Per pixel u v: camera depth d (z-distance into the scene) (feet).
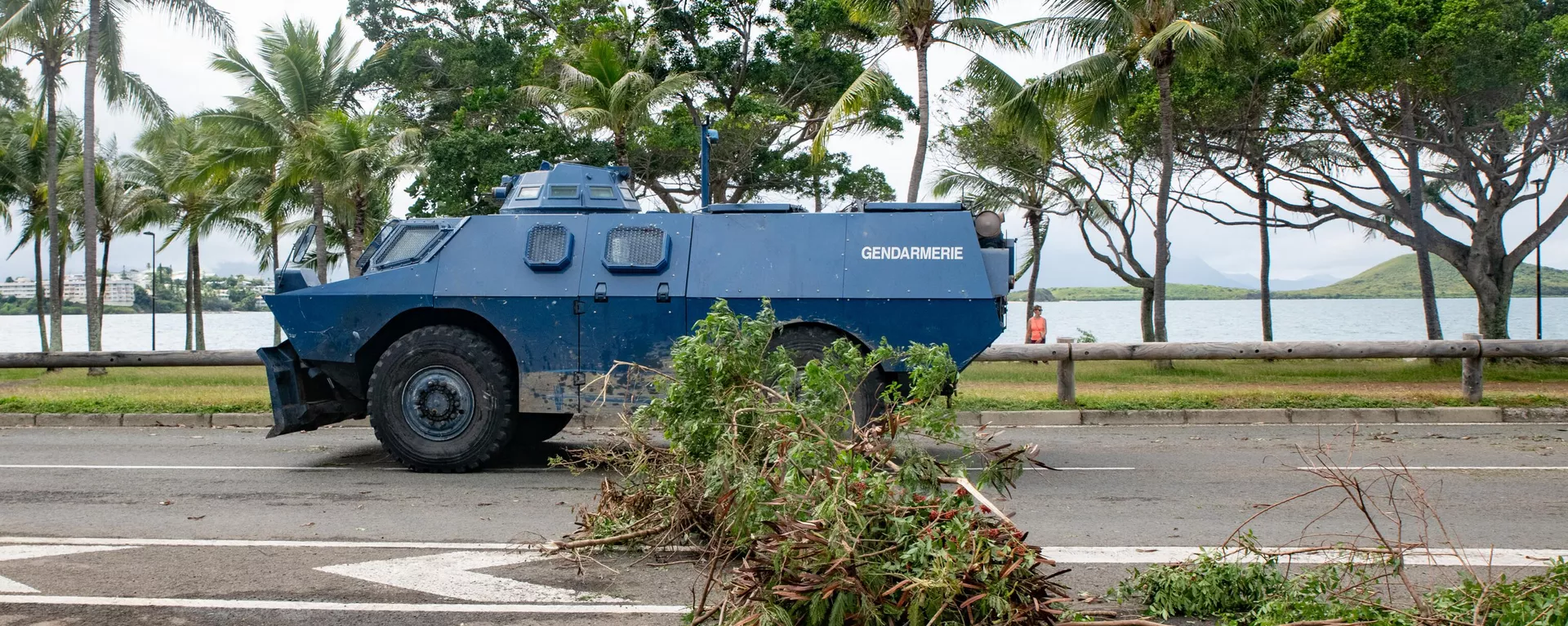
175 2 74.95
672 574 18.10
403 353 29.73
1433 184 80.07
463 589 17.26
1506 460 30.22
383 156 104.01
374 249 31.83
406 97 123.24
